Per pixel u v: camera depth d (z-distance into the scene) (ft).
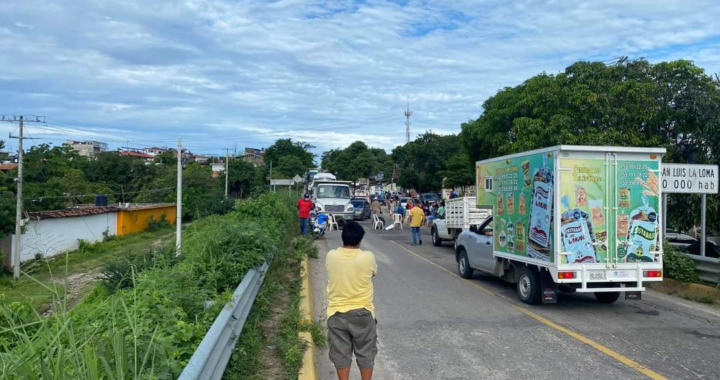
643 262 29.99
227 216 59.98
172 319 17.20
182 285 22.90
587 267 29.43
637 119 57.31
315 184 114.11
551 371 20.77
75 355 11.01
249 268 28.58
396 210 98.94
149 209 138.10
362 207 126.62
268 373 18.65
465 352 23.26
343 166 270.26
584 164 29.60
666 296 36.32
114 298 17.67
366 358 16.87
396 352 23.25
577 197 29.50
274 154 274.98
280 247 43.16
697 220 51.21
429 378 20.04
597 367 21.22
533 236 31.63
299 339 21.49
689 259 37.73
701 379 19.84
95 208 115.34
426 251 63.00
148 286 21.31
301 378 17.88
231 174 214.90
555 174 29.40
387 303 33.27
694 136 54.85
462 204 59.98
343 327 16.80
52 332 13.07
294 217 90.02
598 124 59.62
